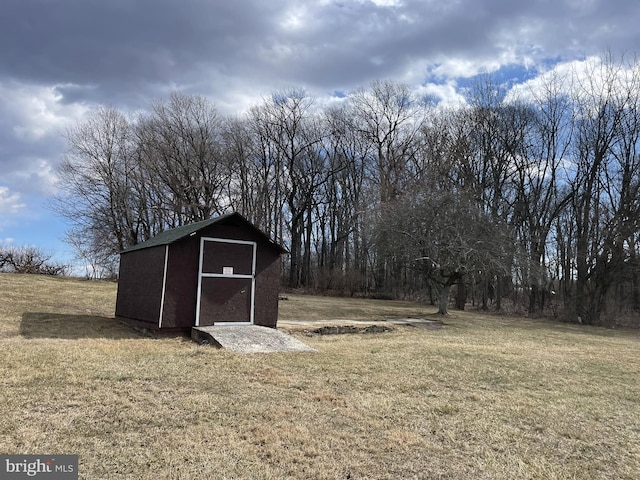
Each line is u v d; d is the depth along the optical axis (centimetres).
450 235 1962
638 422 593
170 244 1133
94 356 782
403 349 1111
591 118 2684
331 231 4091
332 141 4081
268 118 3969
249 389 640
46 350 802
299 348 1022
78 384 598
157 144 3431
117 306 1372
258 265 1273
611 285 2656
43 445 407
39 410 491
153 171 3428
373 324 1592
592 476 420
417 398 648
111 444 421
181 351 897
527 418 584
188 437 449
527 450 477
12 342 887
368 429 508
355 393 655
